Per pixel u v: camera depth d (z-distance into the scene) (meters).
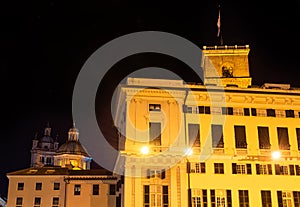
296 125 62.66
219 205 57.62
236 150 60.34
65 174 90.25
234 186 58.72
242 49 71.75
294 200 58.97
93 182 88.56
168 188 57.44
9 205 89.06
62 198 88.12
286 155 60.88
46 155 160.25
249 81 70.00
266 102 63.12
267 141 61.53
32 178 90.81
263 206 58.19
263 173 59.91
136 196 56.41
